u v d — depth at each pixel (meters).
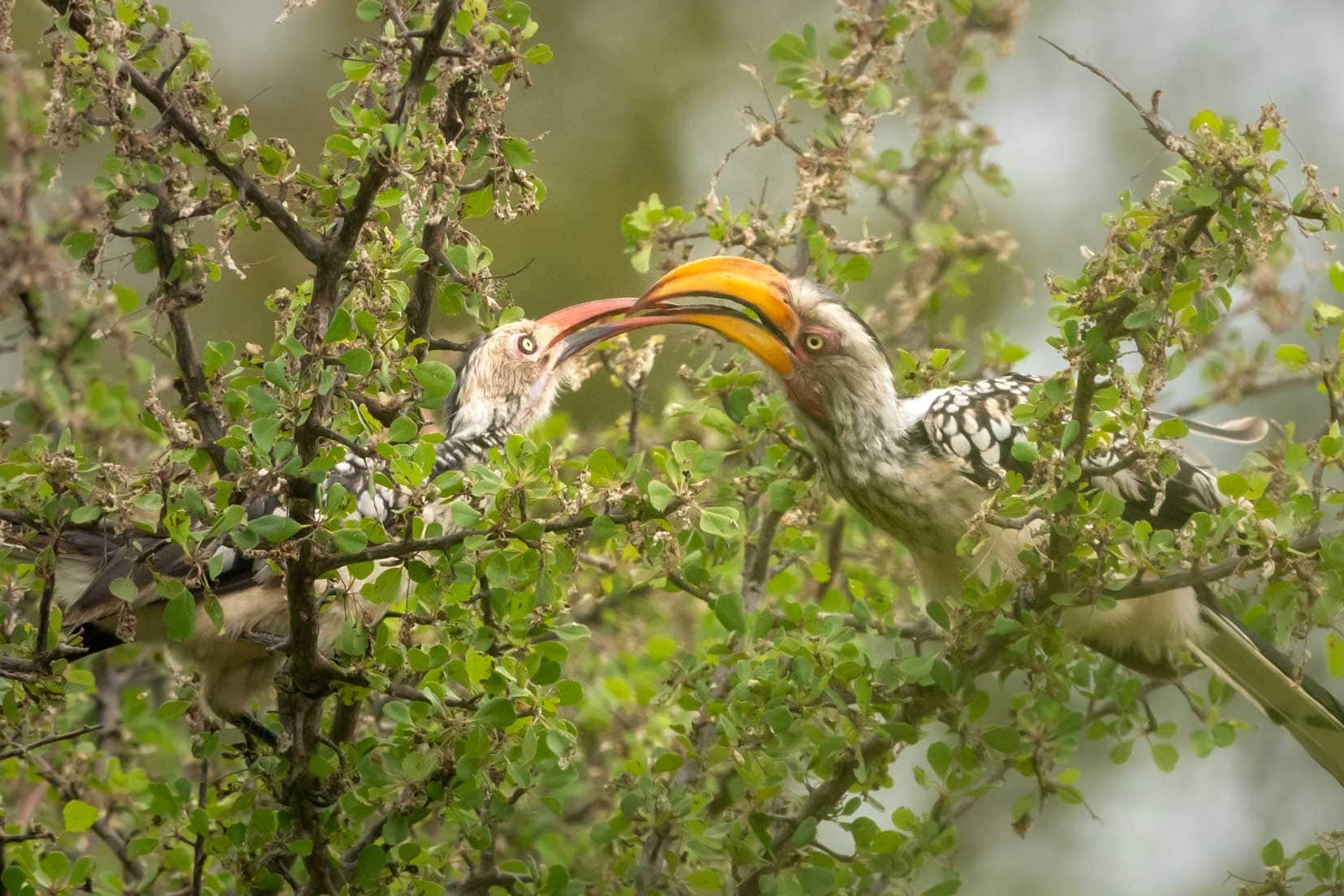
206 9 18.12
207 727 8.24
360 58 7.68
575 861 9.19
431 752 7.42
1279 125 7.21
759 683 8.22
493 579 7.16
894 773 11.88
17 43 14.07
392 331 7.69
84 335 6.17
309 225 8.01
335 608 8.73
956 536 10.10
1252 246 7.26
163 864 8.59
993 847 12.86
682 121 18.42
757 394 10.70
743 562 10.38
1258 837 12.95
